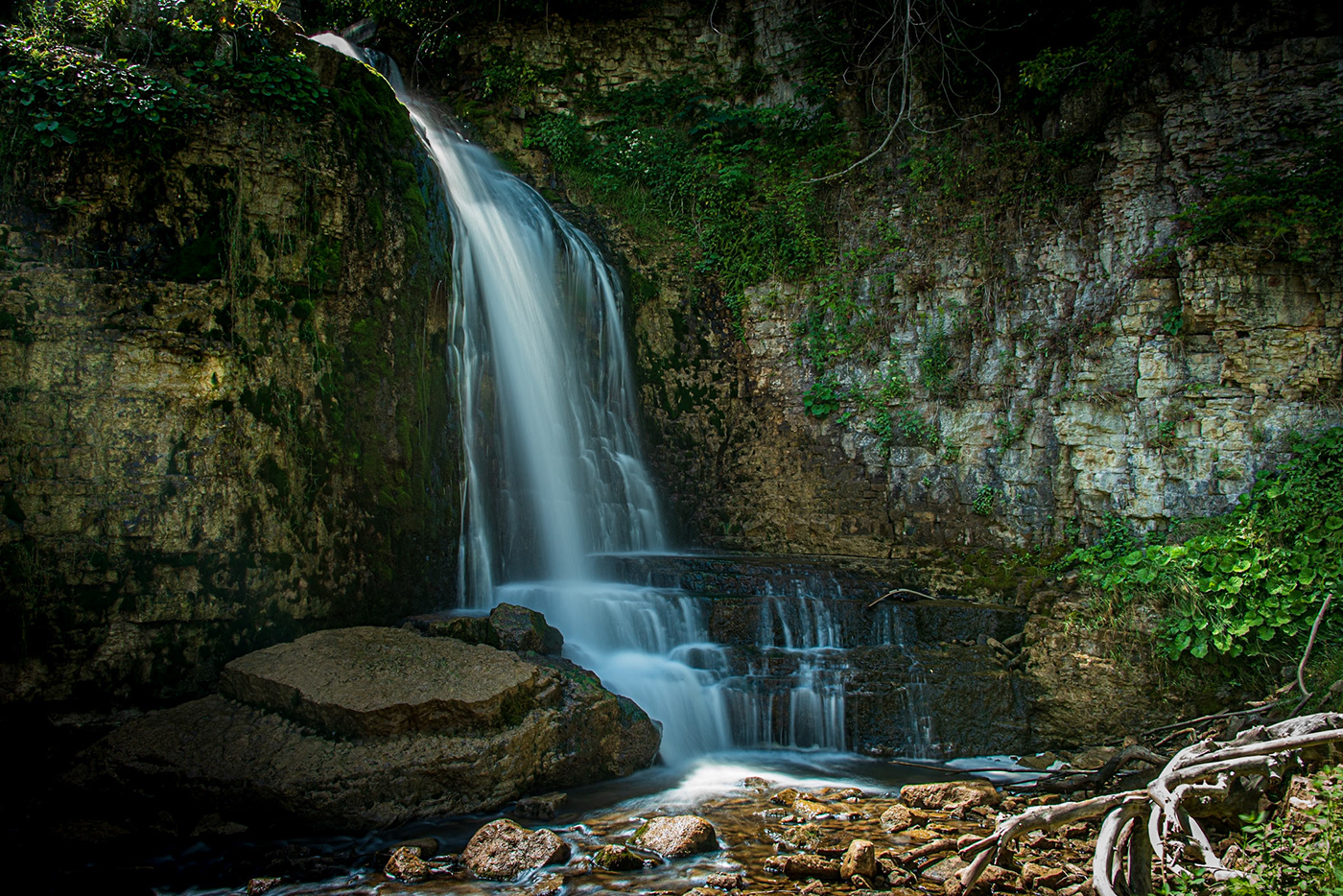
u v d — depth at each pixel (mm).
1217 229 9766
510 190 12156
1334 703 6859
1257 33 10172
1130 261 10578
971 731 8594
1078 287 10969
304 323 7918
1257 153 10008
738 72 14352
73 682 6711
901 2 12922
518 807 6445
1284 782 5535
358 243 8367
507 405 10312
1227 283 9836
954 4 12430
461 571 9242
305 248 7969
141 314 7164
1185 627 8516
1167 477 10102
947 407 11742
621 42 14531
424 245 9047
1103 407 10609
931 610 9562
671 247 13477
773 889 5262
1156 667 8586
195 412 7262
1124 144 10758
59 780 6117
